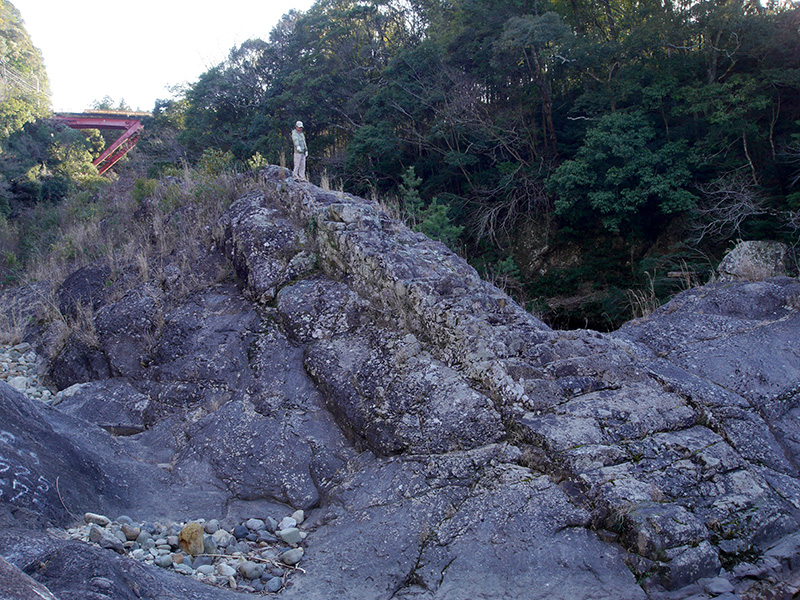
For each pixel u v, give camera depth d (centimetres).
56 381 769
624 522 424
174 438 623
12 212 2886
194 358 709
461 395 544
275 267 775
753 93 1844
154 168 2889
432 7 2822
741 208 1772
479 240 2325
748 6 2016
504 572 408
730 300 702
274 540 475
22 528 378
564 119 2497
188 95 3241
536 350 589
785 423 546
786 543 434
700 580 402
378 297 682
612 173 1895
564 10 2556
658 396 548
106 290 880
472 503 462
